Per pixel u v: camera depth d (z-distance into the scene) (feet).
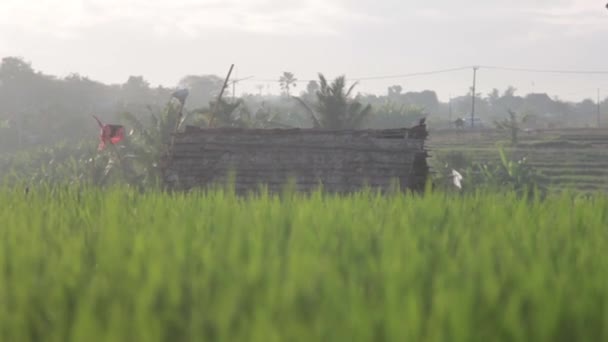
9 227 19.38
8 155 360.28
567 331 8.81
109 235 16.76
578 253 15.11
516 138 350.02
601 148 335.67
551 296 9.68
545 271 11.56
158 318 9.82
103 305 10.77
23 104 621.31
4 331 9.95
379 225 19.74
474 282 10.44
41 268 13.88
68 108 532.32
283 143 91.25
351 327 8.55
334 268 12.05
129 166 181.98
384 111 445.37
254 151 90.89
